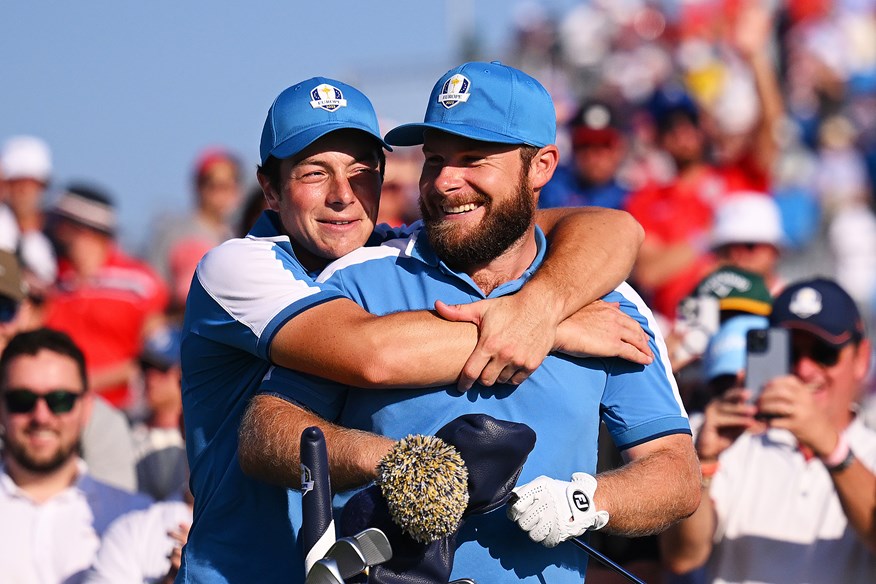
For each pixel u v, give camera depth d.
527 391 13.48
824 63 49.94
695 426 19.67
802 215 38.34
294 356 13.31
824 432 17.72
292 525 13.69
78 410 21.14
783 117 46.59
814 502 18.78
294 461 12.87
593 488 12.91
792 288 19.31
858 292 36.59
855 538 18.48
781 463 19.00
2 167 37.03
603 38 52.84
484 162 13.47
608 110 31.88
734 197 30.12
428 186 13.61
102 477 23.14
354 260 14.12
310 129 14.05
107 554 19.70
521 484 13.26
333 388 13.63
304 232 14.38
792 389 17.77
